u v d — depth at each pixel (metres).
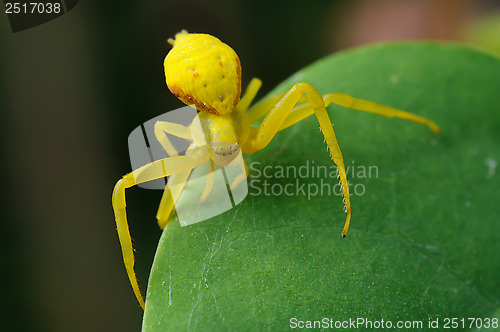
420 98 0.09
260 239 0.08
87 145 0.10
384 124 0.09
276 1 0.11
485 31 0.11
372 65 0.09
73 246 0.10
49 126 0.10
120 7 0.10
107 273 0.10
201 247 0.08
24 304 0.10
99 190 0.10
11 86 0.10
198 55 0.08
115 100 0.10
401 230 0.09
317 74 0.09
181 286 0.08
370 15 0.11
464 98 0.09
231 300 0.08
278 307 0.08
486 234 0.09
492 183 0.09
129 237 0.08
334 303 0.08
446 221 0.09
